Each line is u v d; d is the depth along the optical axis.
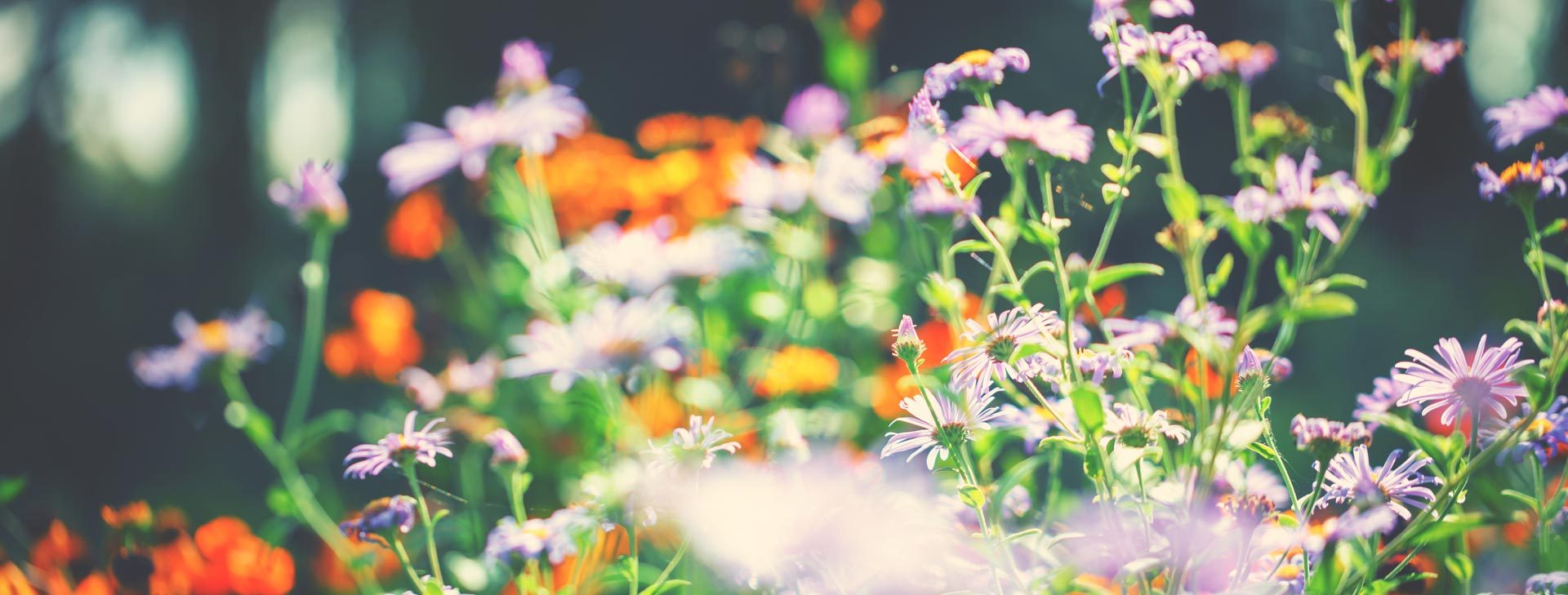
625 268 1.11
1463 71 1.86
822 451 1.13
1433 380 0.85
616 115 2.74
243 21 3.30
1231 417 0.87
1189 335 0.82
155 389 2.59
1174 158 0.86
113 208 3.36
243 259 3.23
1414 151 1.94
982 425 0.89
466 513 1.08
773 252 1.24
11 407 2.70
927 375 1.01
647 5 2.69
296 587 1.22
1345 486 0.87
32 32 3.36
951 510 0.92
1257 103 1.25
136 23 3.34
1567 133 0.87
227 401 2.36
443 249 1.63
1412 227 2.07
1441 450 0.86
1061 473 1.11
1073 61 2.21
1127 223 1.79
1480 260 2.03
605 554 1.02
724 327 1.22
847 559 0.89
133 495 2.10
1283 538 0.85
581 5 2.85
